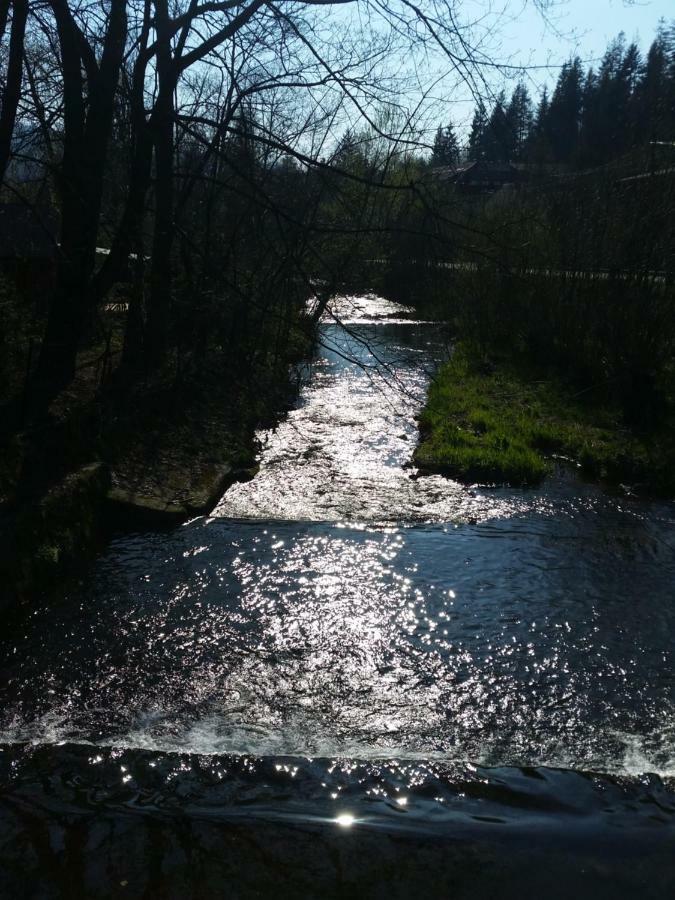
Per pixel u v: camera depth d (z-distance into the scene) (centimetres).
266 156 1112
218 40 883
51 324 930
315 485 877
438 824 365
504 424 1103
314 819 367
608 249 1341
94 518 701
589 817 371
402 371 1563
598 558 686
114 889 326
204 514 773
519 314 1580
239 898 324
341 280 920
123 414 890
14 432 745
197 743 419
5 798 374
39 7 808
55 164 856
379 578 632
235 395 1113
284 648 520
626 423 1133
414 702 462
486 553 691
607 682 488
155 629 540
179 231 927
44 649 509
